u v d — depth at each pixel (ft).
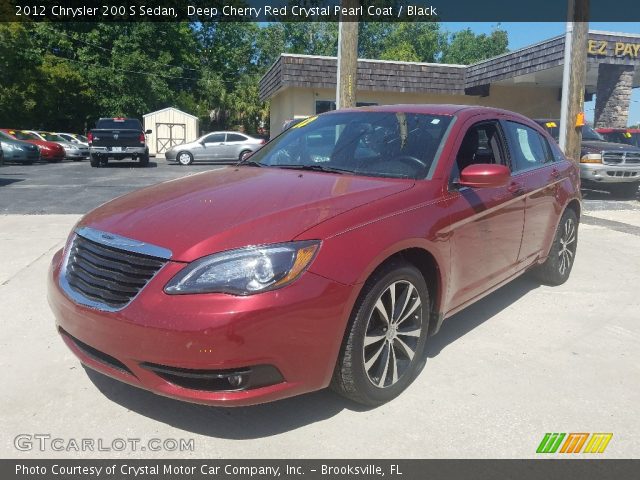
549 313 15.35
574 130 33.04
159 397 10.40
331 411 10.04
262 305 8.13
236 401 8.31
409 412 10.05
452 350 12.75
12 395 10.39
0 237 23.06
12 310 14.62
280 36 163.43
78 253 9.71
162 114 112.88
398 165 11.80
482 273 12.65
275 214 9.17
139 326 8.26
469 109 13.60
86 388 10.68
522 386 11.09
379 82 60.85
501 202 12.91
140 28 124.88
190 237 8.73
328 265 8.70
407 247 9.87
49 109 120.26
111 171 61.87
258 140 79.36
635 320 14.92
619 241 24.82
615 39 51.34
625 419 9.99
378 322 9.89
